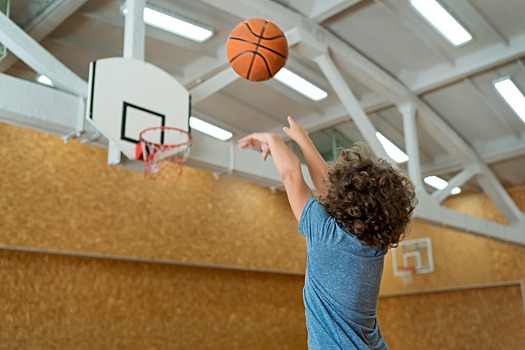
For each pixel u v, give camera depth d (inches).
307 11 308.8
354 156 57.7
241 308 437.4
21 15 275.0
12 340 309.6
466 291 526.0
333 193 55.9
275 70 155.8
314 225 55.8
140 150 199.2
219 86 275.9
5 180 316.8
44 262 331.6
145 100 205.5
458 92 381.7
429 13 303.7
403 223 55.5
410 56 354.9
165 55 337.1
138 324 367.9
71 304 338.0
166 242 389.1
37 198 328.2
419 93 380.2
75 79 205.0
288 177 61.4
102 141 212.1
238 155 253.9
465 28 318.7
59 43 299.4
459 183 425.1
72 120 200.5
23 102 188.4
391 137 445.4
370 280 54.6
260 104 402.6
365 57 351.6
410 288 550.9
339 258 54.1
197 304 407.2
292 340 468.8
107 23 290.8
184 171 414.0
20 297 317.7
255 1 279.6
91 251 346.3
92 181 357.1
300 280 493.7
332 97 399.5
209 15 302.7
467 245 528.1
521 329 490.0
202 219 417.1
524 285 493.7
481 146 445.7
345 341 52.0
